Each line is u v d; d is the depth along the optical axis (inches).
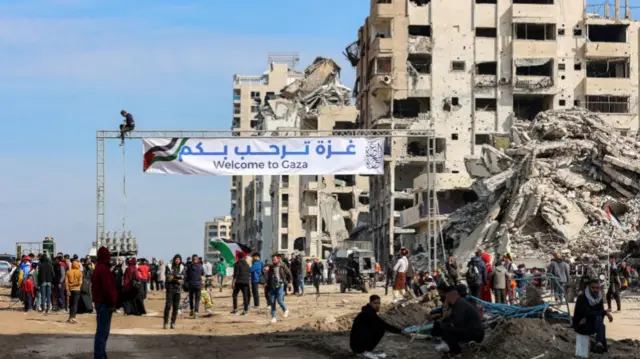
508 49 3496.6
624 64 3526.1
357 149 1551.4
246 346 842.8
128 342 880.3
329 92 4525.1
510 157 2427.4
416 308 1003.9
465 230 2603.3
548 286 1462.8
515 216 2218.3
